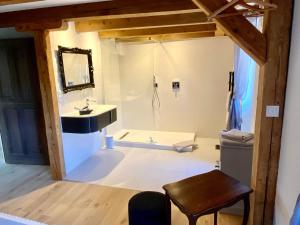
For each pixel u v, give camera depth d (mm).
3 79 3570
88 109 3676
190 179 1891
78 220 2381
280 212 1894
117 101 5289
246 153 2338
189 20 3186
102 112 3602
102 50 4492
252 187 2137
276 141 1915
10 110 3668
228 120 3629
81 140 3867
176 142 4578
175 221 2361
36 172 3533
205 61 4848
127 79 5367
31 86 3506
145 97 5355
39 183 3189
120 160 3975
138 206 1968
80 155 3855
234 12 1760
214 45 4730
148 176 3357
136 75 5301
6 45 3434
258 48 1810
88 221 2363
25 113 3627
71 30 3539
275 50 1785
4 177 3377
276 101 1851
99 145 4496
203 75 4914
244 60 3330
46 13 2834
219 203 1569
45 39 2920
